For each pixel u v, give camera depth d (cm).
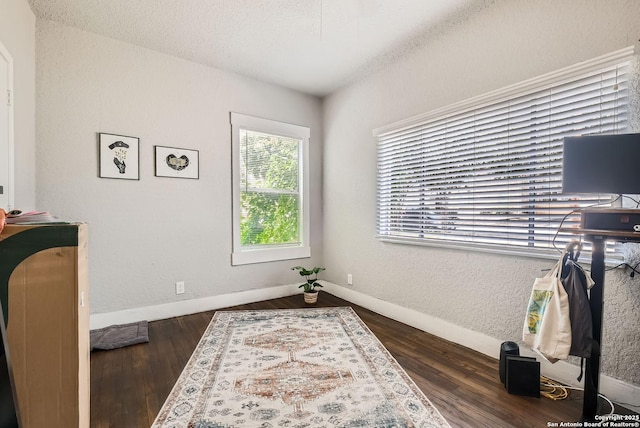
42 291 95
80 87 256
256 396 169
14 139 198
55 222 113
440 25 246
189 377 189
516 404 163
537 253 196
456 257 246
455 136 246
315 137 403
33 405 94
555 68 187
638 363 159
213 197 325
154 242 292
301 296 379
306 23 246
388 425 146
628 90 161
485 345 224
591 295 151
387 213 312
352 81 354
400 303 294
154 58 290
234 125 336
